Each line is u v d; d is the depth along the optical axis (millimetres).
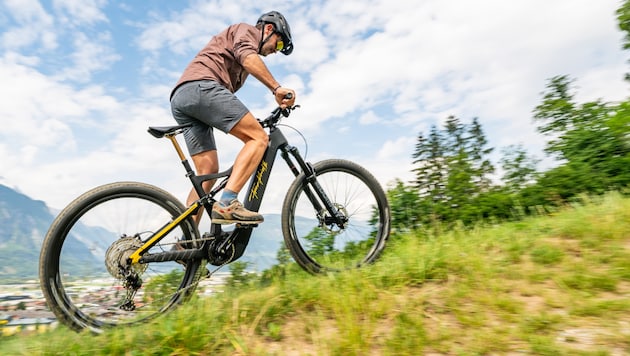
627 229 3104
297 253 3062
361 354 1853
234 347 2006
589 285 2344
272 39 3131
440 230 4574
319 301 2451
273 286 2740
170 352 1964
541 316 1999
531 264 2789
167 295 2625
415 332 1971
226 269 2971
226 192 2717
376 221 3438
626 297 2182
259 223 2828
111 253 2482
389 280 2699
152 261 2555
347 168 3314
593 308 2031
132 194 2580
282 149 3078
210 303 2441
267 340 2096
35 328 2240
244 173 2756
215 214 2672
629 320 1916
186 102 2803
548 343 1750
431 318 2148
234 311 2299
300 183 3119
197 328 2080
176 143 2746
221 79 2902
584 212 3695
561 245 3045
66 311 2326
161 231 2631
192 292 2674
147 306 2564
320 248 3256
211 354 1972
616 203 3826
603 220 3346
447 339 1911
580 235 3168
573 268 2590
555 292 2340
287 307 2420
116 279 2480
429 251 3092
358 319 2189
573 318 1992
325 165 3234
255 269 3021
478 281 2547
